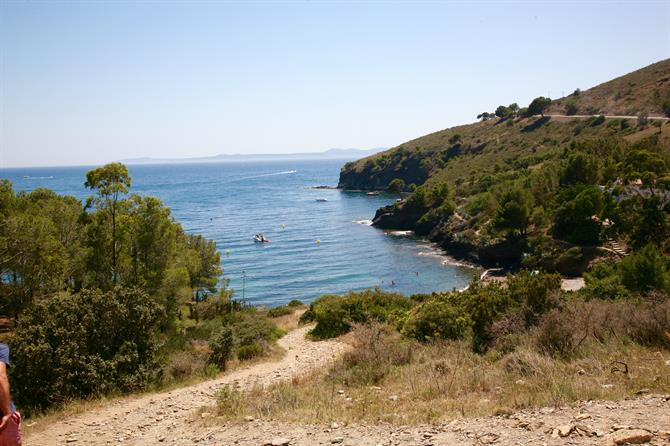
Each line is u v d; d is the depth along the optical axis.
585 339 13.02
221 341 19.75
